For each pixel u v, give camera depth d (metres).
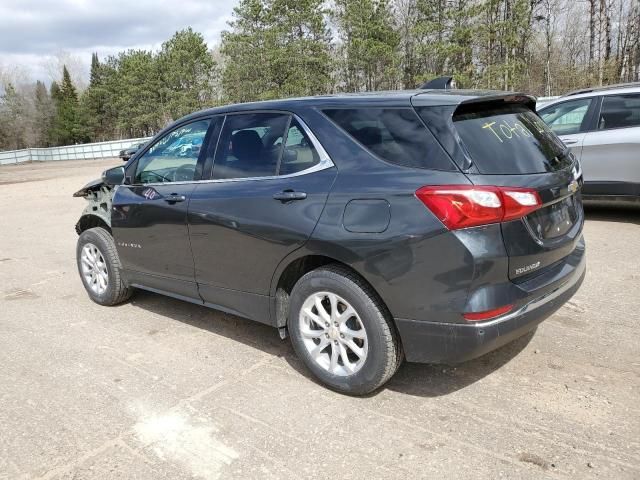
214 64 54.66
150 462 2.82
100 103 80.62
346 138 3.26
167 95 56.09
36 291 5.92
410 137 3.04
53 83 95.62
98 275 5.21
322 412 3.20
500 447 2.79
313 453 2.83
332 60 43.72
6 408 3.41
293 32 44.44
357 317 3.19
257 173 3.65
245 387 3.54
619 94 7.23
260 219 3.50
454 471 2.63
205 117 4.13
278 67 43.66
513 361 3.68
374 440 2.90
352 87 45.53
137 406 3.37
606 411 3.06
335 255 3.14
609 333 4.03
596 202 7.46
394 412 3.16
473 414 3.10
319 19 43.31
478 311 2.80
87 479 2.71
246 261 3.67
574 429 2.91
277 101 3.74
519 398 3.24
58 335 4.59
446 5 40.09
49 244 8.59
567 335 4.03
